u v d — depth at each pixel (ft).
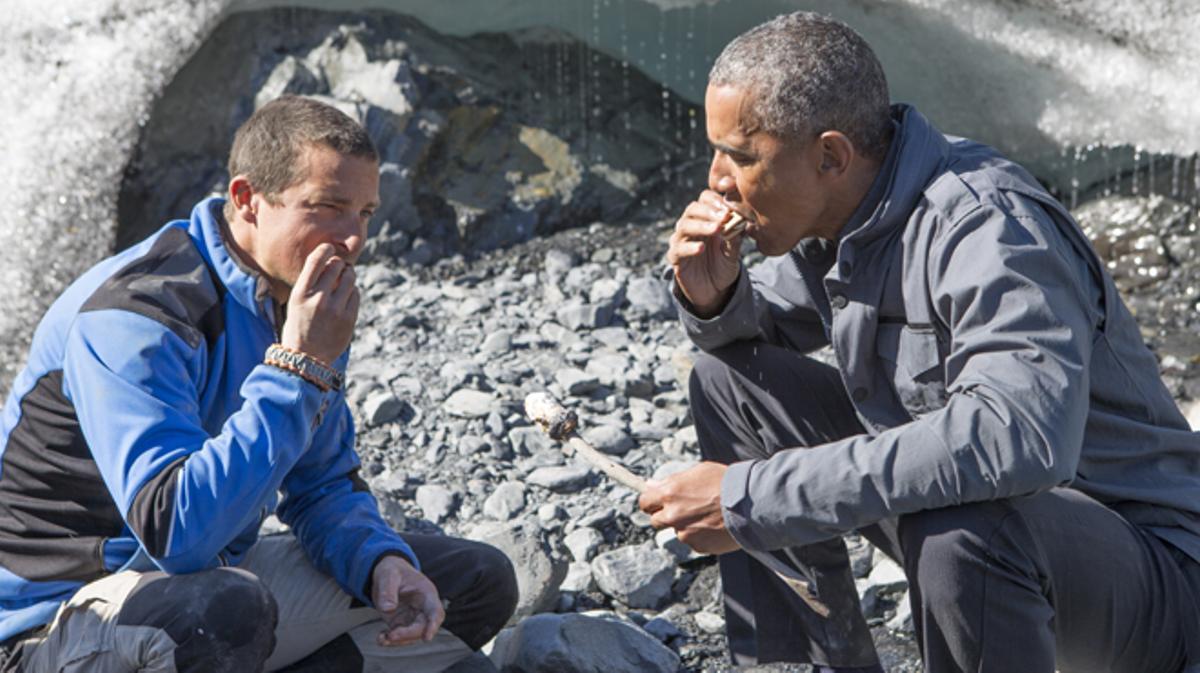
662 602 11.90
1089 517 8.27
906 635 11.21
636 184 19.86
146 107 19.35
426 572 9.60
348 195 8.48
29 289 18.71
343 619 9.37
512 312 17.35
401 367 15.89
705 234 9.16
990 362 7.89
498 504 13.20
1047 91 19.17
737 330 9.60
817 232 8.96
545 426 9.39
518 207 19.20
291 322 8.32
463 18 20.20
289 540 9.65
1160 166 18.90
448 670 9.82
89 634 8.25
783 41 8.40
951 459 7.78
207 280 8.61
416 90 19.27
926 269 8.36
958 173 8.46
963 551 7.89
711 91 8.61
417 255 18.61
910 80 19.77
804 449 8.26
